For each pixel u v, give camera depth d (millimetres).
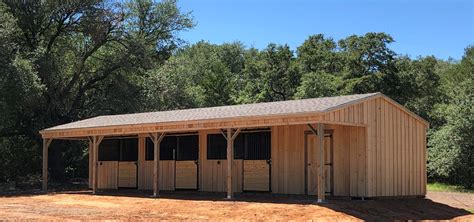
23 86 23859
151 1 32688
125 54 30766
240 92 45469
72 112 30156
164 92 32125
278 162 16453
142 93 31703
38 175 31953
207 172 18141
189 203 14219
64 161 31375
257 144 17047
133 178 20438
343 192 15133
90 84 31125
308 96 35719
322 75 38469
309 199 14609
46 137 21766
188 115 17672
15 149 31562
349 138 15172
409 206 14578
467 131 27188
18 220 11117
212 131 18047
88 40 30375
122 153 21016
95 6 29359
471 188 27953
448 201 17875
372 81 38125
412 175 16531
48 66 26859
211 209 12758
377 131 15203
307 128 15836
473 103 27359
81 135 20188
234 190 17375
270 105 16719
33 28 28656
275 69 41750
